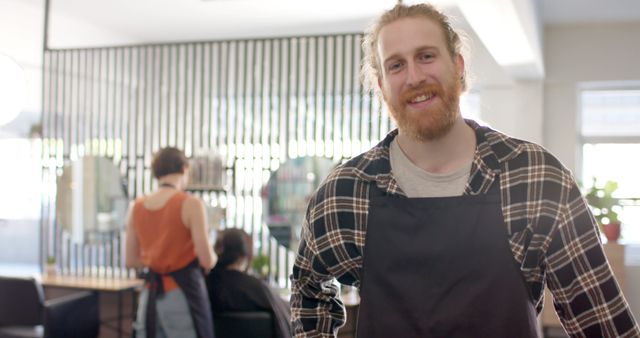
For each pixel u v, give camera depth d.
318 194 1.50
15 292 4.57
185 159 3.43
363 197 1.44
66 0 5.37
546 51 6.31
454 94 1.34
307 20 5.86
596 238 1.28
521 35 4.27
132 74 5.67
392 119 1.42
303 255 1.54
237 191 5.30
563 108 6.40
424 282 1.34
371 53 1.50
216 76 6.05
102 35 6.16
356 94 5.09
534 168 1.30
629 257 6.40
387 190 1.41
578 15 5.87
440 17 1.37
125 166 5.62
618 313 1.26
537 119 6.27
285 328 3.33
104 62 5.87
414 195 1.39
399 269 1.37
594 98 6.59
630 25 6.15
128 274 5.38
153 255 3.27
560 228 1.27
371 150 1.48
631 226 6.46
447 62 1.33
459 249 1.32
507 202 1.31
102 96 5.87
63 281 5.10
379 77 1.46
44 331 4.48
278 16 5.76
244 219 5.28
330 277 1.52
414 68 1.32
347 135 5.14
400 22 1.34
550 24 6.23
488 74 6.27
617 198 5.98
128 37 6.39
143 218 3.34
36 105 8.28
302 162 5.21
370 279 1.40
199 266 3.29
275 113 5.64
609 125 6.55
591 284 1.26
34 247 10.35
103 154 5.63
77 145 5.62
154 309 3.25
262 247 5.23
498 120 6.33
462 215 1.33
